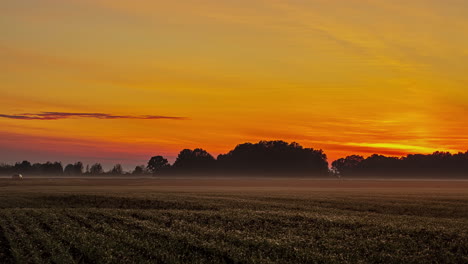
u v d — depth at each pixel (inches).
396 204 2381.9
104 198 2746.1
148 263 927.7
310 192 3508.9
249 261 951.6
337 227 1443.2
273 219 1605.6
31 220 1593.3
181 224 1473.9
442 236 1264.8
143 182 6373.0
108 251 1031.6
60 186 4635.8
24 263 937.5
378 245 1141.1
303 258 986.7
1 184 5088.6
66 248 1089.4
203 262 951.6
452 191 3838.6
